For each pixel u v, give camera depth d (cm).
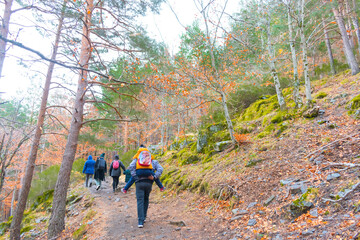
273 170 552
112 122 1489
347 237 250
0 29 468
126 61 579
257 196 485
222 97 915
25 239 764
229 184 595
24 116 2142
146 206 536
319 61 2034
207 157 970
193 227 467
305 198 372
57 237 604
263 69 1393
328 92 1071
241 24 1180
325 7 1235
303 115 838
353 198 317
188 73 955
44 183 1360
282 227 342
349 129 593
